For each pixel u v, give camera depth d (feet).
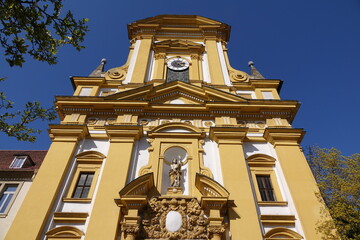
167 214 37.17
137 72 60.08
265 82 57.72
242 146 46.26
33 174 49.14
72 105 51.11
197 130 48.14
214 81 58.95
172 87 54.95
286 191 41.11
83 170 43.06
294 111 51.88
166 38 70.95
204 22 73.92
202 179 39.75
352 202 33.50
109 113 51.24
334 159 38.83
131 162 43.68
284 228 36.78
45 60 28.73
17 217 35.99
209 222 35.88
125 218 35.65
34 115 32.50
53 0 28.04
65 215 37.24
